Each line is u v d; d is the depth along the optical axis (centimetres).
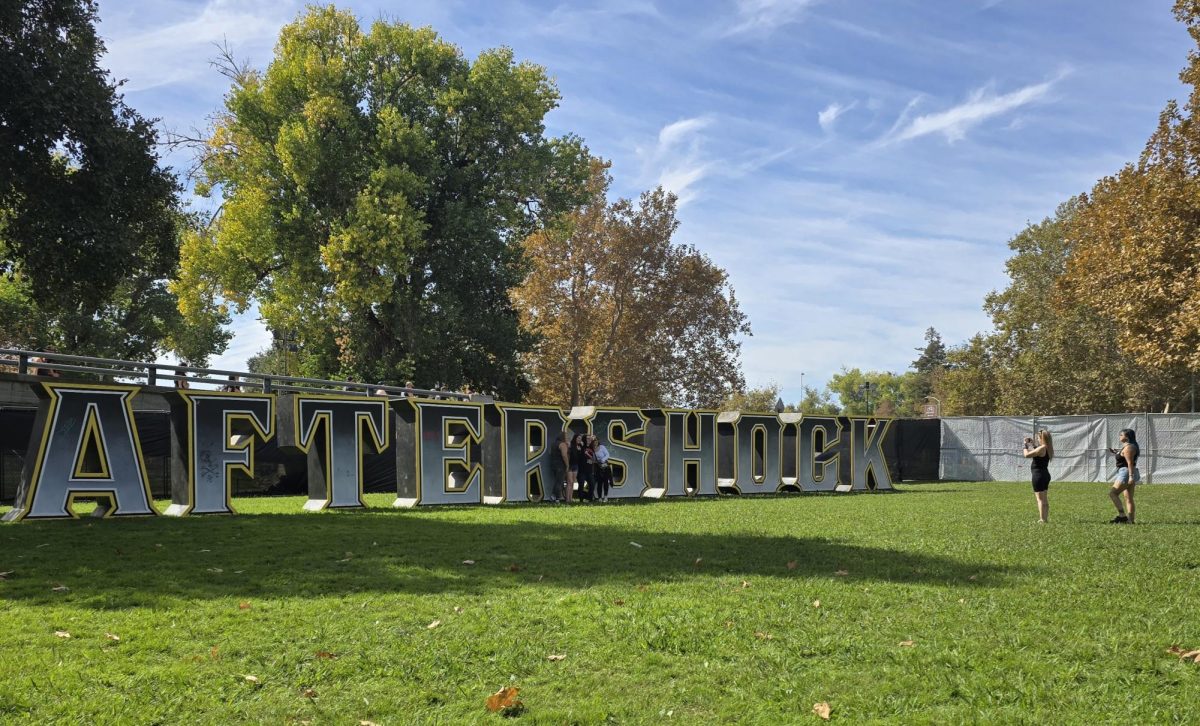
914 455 4125
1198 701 525
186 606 773
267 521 1550
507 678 581
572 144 4478
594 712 511
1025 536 1390
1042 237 5950
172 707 522
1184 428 3538
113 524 1447
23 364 1619
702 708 525
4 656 615
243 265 3916
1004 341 6228
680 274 5438
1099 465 3738
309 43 4047
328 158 3750
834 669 600
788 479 2903
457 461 2111
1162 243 2555
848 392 15862
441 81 4269
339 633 685
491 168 4319
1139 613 766
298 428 1853
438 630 697
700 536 1356
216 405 1716
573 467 2262
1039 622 728
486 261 4259
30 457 1504
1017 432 3975
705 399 5691
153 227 2402
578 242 5303
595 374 5356
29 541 1199
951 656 620
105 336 4691
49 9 2091
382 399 2002
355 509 1920
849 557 1115
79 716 504
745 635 685
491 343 4422
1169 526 1580
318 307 3966
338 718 506
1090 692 546
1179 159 2547
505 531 1409
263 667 599
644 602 805
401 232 3694
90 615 737
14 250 2225
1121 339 2848
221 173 4138
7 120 1969
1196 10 2411
